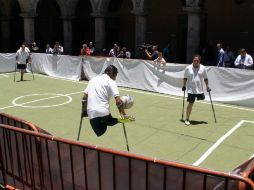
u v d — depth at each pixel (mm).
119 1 24438
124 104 6293
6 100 12406
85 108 6562
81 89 14391
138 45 19344
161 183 3510
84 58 16422
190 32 17203
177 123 9484
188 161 6906
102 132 6277
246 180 2992
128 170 3719
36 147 4668
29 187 5012
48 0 28156
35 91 14023
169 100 12211
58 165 4441
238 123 9461
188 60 17422
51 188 4648
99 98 6195
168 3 22156
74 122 9609
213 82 11938
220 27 20328
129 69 14414
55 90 14211
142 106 11406
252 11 19141
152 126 9234
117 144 7879
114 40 24969
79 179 4258
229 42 20172
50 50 20266
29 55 16812
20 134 4871
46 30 28656
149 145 7816
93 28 26719
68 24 23625
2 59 18969
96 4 21062
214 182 3182
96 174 4055
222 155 7223
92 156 4012
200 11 16922
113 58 15008
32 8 23141
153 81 13641
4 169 5492
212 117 10086
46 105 11609
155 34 23016
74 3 23344
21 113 10602
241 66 12906
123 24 24500
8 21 27516
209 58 19641
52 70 18125
